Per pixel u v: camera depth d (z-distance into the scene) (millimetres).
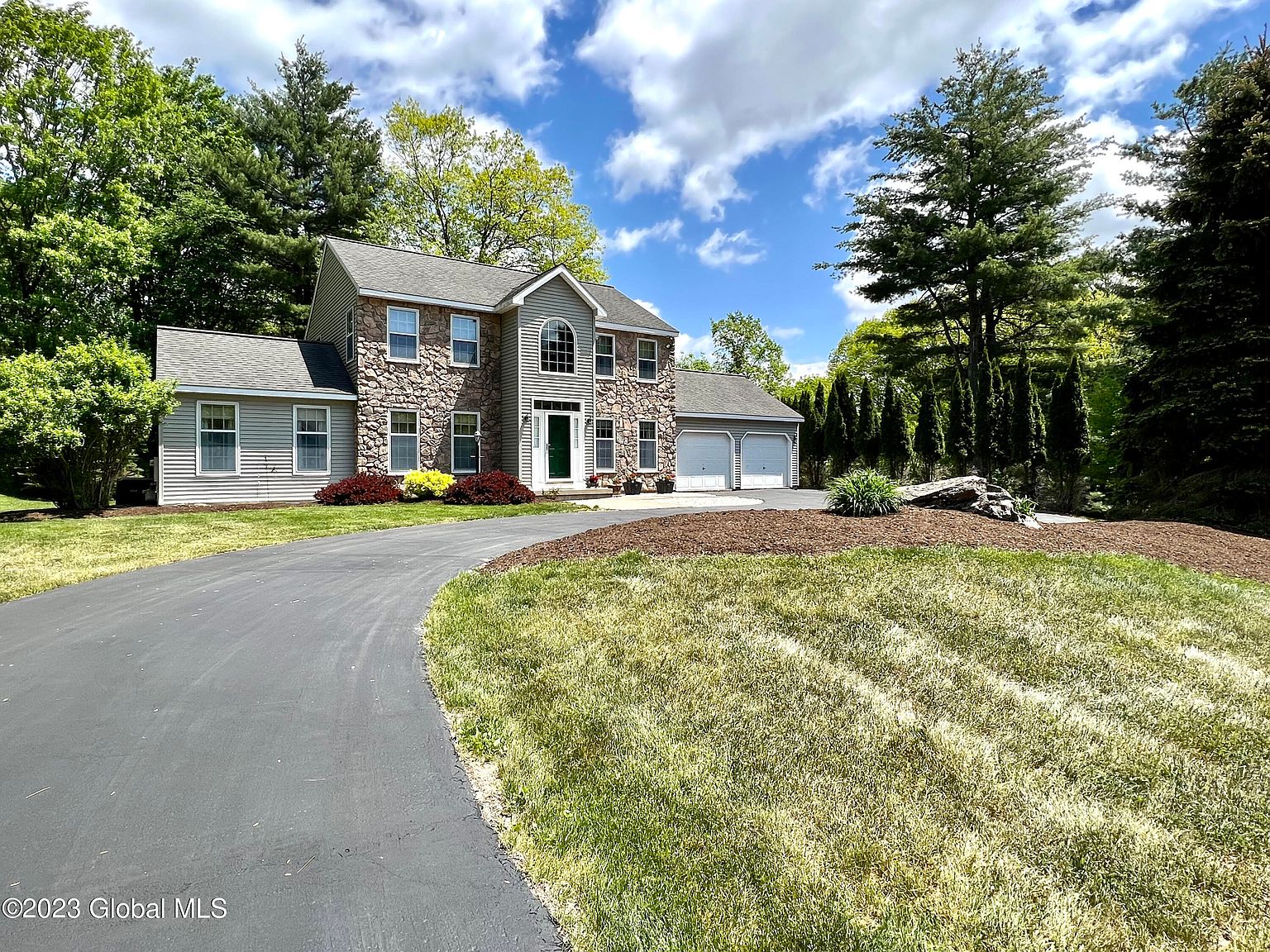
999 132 23734
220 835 2357
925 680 3850
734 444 23625
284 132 23969
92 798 2596
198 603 5699
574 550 7703
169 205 22500
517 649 4395
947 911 1984
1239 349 13242
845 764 2877
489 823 2471
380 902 2006
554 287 18172
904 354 28688
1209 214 13641
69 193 19891
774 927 1906
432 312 17031
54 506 14914
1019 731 3225
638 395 20234
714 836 2346
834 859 2221
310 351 17062
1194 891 2111
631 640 4531
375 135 26719
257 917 1929
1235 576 7320
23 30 18688
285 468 15344
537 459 17734
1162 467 14578
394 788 2713
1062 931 1918
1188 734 3256
